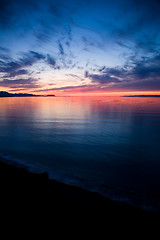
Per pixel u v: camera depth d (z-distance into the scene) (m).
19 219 1.35
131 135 12.09
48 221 1.36
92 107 43.59
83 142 9.97
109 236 1.24
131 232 1.29
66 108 39.75
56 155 7.36
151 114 26.56
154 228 1.35
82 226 1.33
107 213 1.53
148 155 7.71
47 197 1.62
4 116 23.33
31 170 2.94
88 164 6.34
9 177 1.91
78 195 1.85
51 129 14.12
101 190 2.34
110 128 14.76
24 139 10.55
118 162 6.70
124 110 34.69
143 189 4.16
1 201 1.54
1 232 1.23
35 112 29.53
